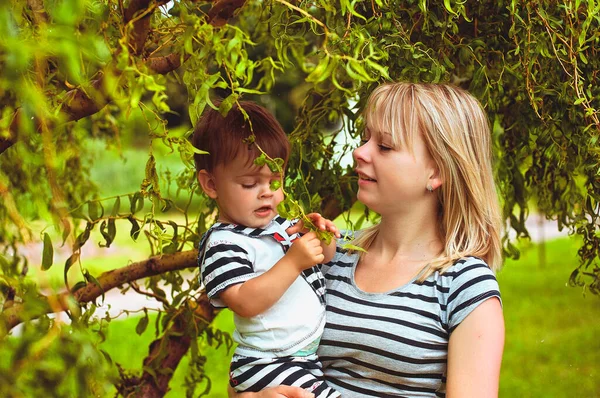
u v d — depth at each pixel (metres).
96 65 1.31
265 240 1.72
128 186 8.46
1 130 1.26
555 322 6.70
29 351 1.02
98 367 1.06
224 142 1.67
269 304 1.61
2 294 1.19
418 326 1.65
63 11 1.02
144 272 2.27
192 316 2.35
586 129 1.83
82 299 2.18
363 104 2.03
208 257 1.69
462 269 1.65
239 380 1.74
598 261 4.43
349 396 1.72
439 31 1.96
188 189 2.36
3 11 0.97
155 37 1.72
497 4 1.98
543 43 1.86
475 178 1.71
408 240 1.76
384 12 1.83
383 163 1.71
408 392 1.68
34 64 1.24
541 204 2.50
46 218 1.12
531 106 2.13
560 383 5.26
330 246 1.81
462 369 1.58
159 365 2.36
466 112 1.72
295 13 1.77
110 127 3.01
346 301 1.75
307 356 1.74
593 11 1.75
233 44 1.22
